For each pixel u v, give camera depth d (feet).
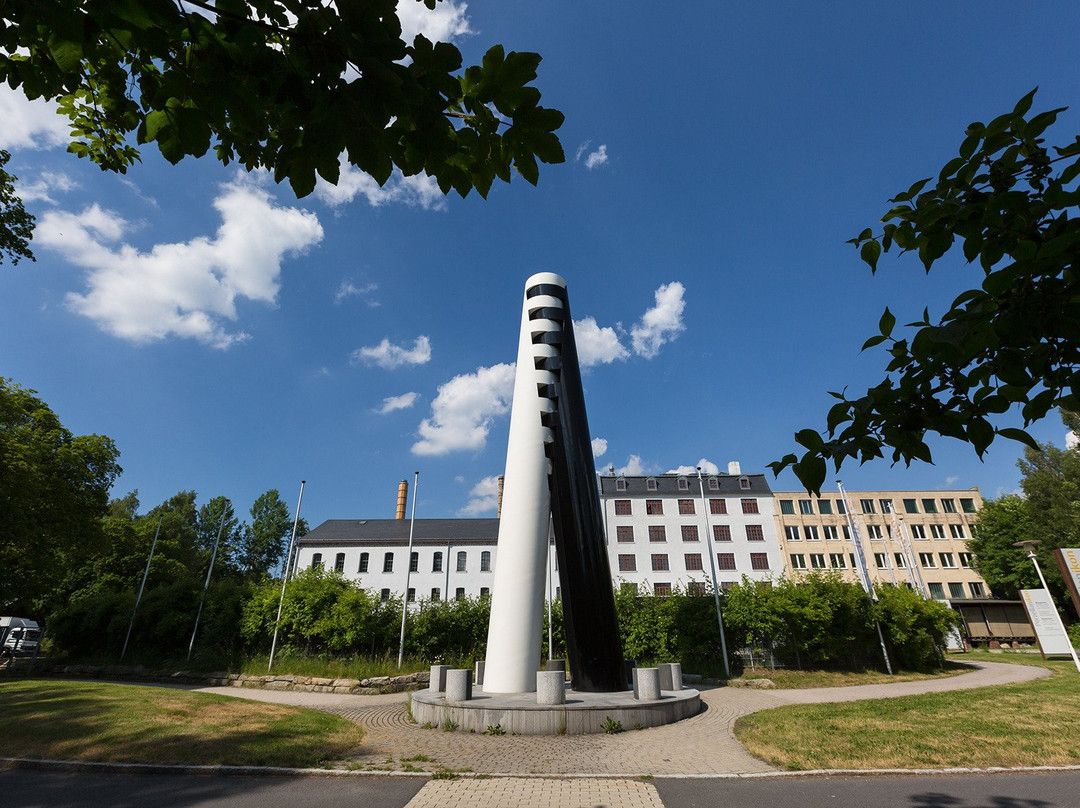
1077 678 59.98
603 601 46.09
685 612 81.10
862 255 8.55
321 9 5.41
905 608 82.79
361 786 24.12
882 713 40.55
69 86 8.93
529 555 48.01
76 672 76.07
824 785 24.06
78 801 22.35
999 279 6.22
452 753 30.35
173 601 82.58
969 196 7.40
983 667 87.30
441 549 173.68
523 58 6.42
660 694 42.29
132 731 32.89
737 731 36.09
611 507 175.94
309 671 68.23
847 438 7.57
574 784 24.31
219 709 41.16
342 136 6.26
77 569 135.54
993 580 164.66
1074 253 6.14
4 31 7.34
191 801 22.20
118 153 14.15
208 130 6.60
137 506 198.18
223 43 5.87
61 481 81.30
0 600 86.43
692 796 22.75
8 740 31.04
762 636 77.66
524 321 55.42
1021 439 7.07
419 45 5.89
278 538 228.43
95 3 5.68
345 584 80.89
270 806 21.54
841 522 186.29
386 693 62.95
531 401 52.19
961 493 192.24
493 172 7.22
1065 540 137.28
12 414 78.07
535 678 45.52
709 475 184.03
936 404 7.28
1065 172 6.82
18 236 58.80
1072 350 7.13
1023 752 28.27
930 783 24.14
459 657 77.46
